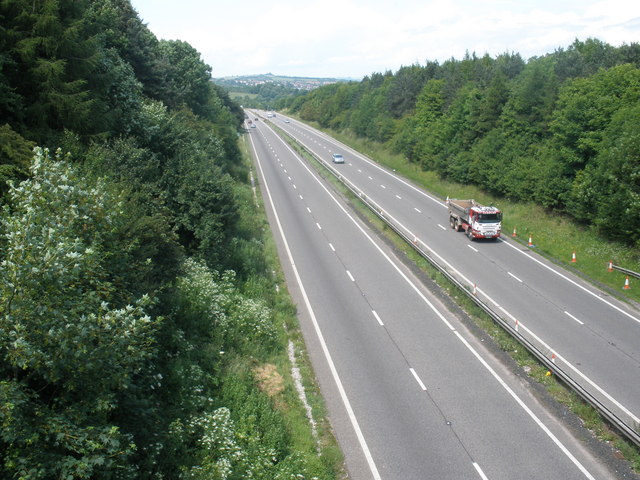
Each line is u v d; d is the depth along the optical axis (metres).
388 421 16.86
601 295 27.91
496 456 15.09
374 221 43.09
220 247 27.92
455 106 61.44
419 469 14.63
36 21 20.77
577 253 34.53
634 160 32.69
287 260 33.78
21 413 8.44
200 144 41.97
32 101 21.06
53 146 20.50
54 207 10.88
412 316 25.06
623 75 39.03
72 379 9.20
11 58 20.06
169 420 14.07
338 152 90.56
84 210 11.40
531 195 43.84
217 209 28.42
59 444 9.01
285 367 20.17
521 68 81.00
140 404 12.21
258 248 34.03
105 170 21.67
